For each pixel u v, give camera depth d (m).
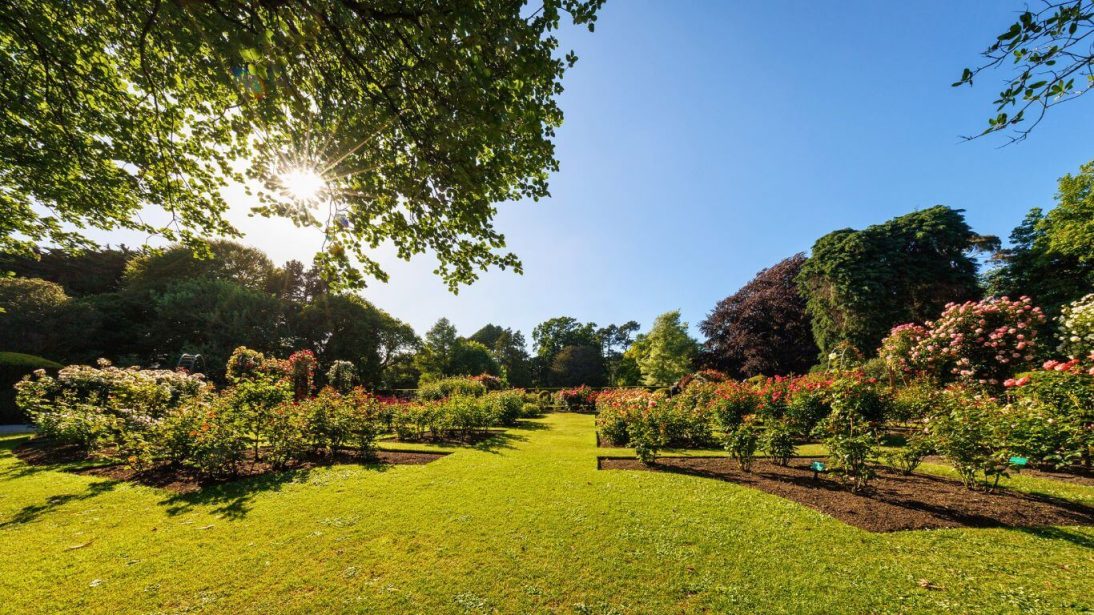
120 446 6.41
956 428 5.21
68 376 9.20
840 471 6.05
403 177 4.62
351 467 6.63
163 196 6.48
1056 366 5.82
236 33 3.14
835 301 22.52
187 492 5.25
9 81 5.09
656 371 29.86
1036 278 17.81
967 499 4.79
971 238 22.38
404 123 3.97
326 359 27.23
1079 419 4.94
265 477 5.97
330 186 4.85
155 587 3.00
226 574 3.19
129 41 4.71
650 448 7.04
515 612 2.73
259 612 2.71
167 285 24.73
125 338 23.67
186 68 4.79
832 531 3.98
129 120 5.75
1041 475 5.70
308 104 4.32
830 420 6.27
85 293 28.45
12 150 5.73
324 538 3.85
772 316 27.25
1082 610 2.61
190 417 6.25
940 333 9.44
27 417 13.46
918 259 22.02
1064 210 16.41
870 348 21.28
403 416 10.04
